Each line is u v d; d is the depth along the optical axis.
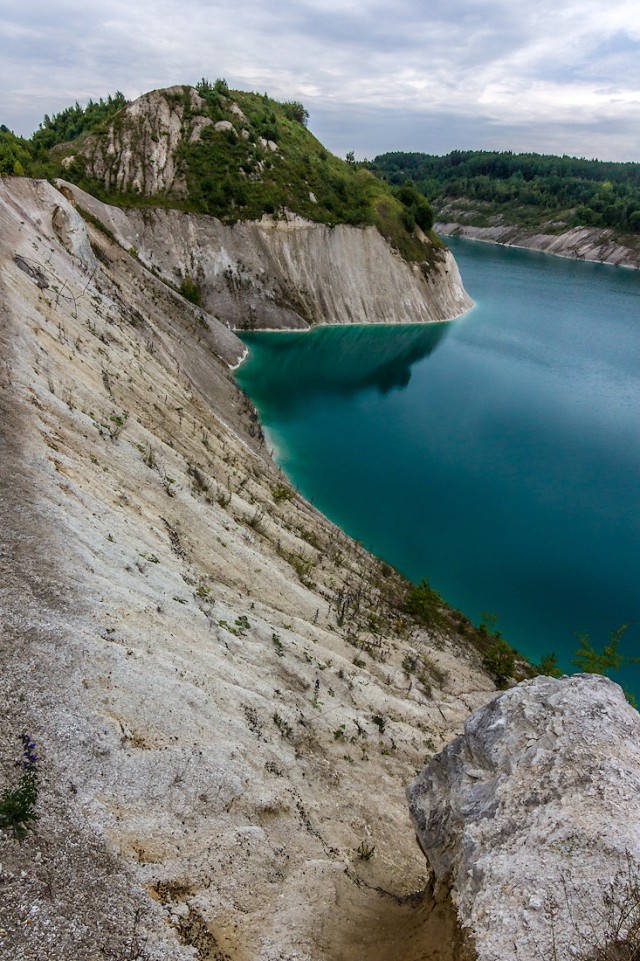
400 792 18.20
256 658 19.14
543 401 71.75
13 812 9.38
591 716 12.72
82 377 27.36
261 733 15.94
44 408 22.09
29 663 12.41
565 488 51.28
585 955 8.73
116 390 29.84
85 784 10.95
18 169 53.88
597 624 35.94
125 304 45.31
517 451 57.94
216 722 14.68
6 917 8.12
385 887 13.98
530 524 45.53
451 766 13.91
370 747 19.20
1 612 13.16
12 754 10.48
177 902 10.10
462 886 10.96
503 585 38.72
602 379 80.75
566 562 41.38
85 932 8.53
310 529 34.22
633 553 42.78
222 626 19.33
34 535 15.84
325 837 14.41
